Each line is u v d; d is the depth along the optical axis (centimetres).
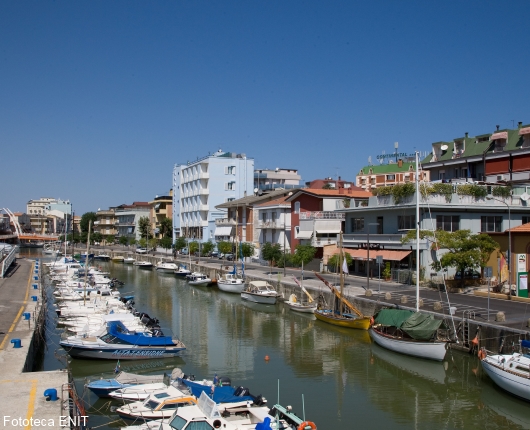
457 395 2467
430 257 4569
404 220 4953
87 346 2878
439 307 3397
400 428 2086
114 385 2266
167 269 8606
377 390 2528
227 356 3131
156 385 2277
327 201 6612
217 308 4922
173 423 1734
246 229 8831
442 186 4678
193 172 11219
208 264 8094
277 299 5188
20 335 2811
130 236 15350
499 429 2086
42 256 12256
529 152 5216
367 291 4094
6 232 16575
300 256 5931
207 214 10812
